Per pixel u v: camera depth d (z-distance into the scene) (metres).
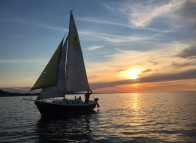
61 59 35.91
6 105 69.00
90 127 25.47
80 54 39.75
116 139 19.02
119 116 36.06
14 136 20.61
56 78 33.97
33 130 23.69
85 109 38.19
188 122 28.02
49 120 31.44
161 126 25.48
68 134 21.44
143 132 22.00
